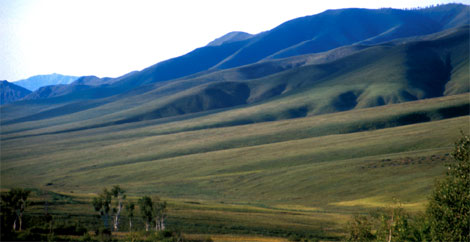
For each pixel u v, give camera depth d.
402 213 34.41
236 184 130.50
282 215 81.38
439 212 29.81
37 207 75.94
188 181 140.38
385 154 142.38
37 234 48.12
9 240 43.44
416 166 115.75
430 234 30.70
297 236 61.50
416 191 94.56
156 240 52.53
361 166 125.75
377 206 87.75
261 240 57.03
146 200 67.19
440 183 30.70
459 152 29.47
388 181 107.75
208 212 82.12
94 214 74.75
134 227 68.19
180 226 67.44
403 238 32.59
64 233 53.34
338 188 110.94
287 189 118.00
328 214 83.81
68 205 81.88
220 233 63.56
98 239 49.69
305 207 97.50
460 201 28.36
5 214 53.84
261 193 117.81
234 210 86.88
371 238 36.31
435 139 151.00
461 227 28.33
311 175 126.06
